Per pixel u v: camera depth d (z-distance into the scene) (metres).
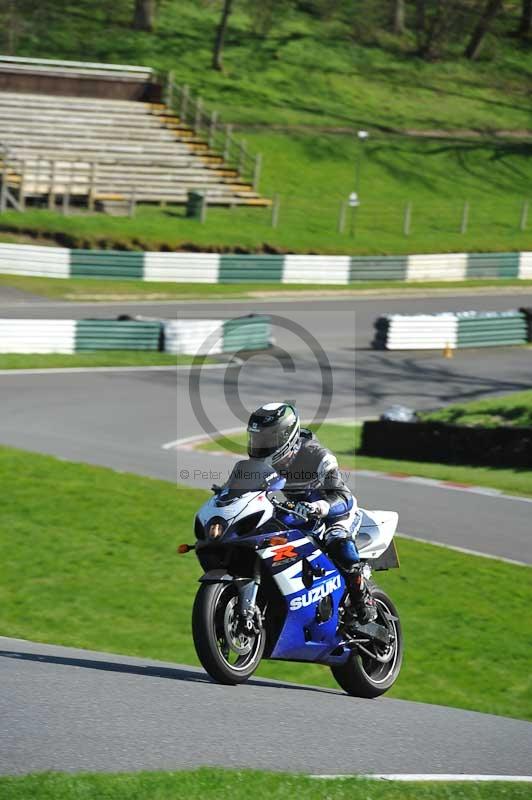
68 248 126.38
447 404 84.44
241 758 17.41
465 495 56.16
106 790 14.62
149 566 39.88
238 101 198.75
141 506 46.91
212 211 150.88
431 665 32.94
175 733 18.41
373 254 142.62
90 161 142.00
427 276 140.62
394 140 197.50
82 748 17.03
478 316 109.12
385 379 91.69
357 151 189.00
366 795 15.56
